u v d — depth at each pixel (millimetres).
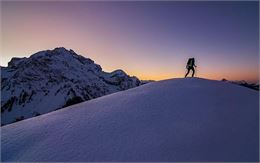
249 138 11953
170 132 13352
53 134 16016
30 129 17812
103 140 13867
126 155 12086
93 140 14078
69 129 16203
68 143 14336
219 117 14180
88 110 19203
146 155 11781
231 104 15781
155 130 13828
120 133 14266
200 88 19359
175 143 12281
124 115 16609
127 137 13688
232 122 13516
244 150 11125
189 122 14078
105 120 16438
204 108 15562
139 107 17438
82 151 13180
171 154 11523
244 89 19000
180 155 11352
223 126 13188
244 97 16875
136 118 15805
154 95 19250
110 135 14258
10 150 15031
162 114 15664
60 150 13734
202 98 17188
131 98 19734
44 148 14367
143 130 14094
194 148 11688
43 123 18562
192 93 18359
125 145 12953
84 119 17422
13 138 16703
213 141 12008
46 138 15664
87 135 14812
